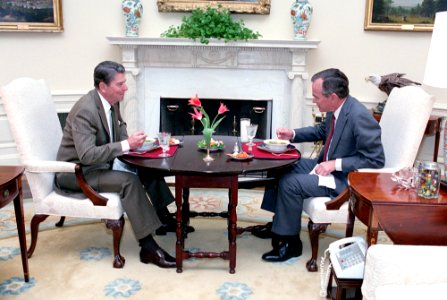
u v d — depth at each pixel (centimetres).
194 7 416
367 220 186
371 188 196
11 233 298
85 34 426
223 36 401
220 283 241
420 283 153
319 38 425
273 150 263
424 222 178
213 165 238
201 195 380
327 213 247
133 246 286
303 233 311
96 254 273
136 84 432
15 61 414
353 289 221
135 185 253
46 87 281
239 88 438
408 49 411
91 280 242
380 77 381
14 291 228
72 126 250
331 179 252
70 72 430
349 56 425
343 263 199
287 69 426
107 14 426
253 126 273
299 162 296
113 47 433
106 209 248
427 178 183
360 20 415
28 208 343
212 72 436
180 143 286
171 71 436
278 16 425
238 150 268
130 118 433
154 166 234
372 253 156
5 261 260
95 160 243
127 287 235
